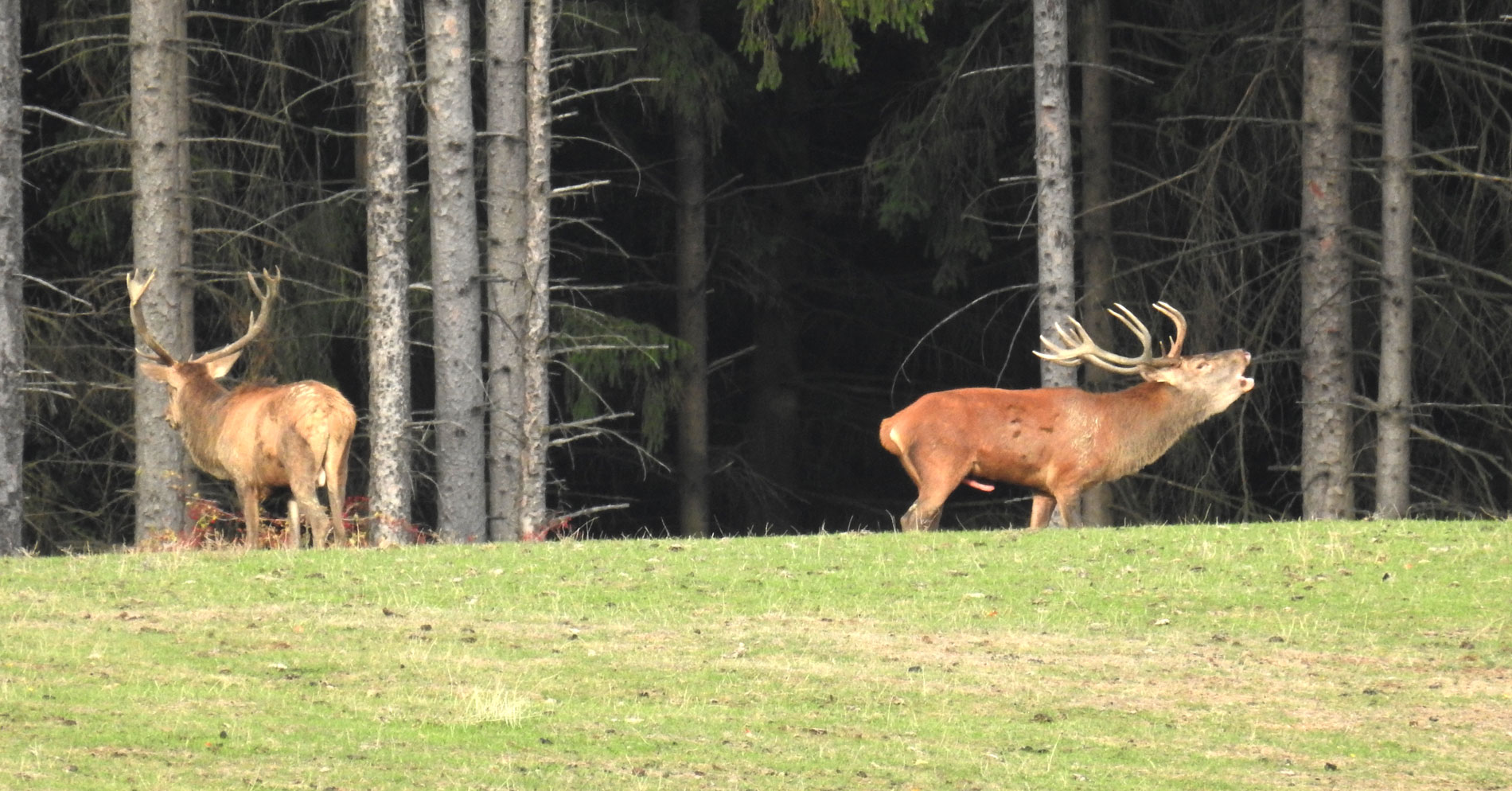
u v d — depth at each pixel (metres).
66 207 21.92
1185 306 23.42
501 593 12.34
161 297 19.98
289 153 24.72
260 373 22.48
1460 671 10.45
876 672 10.34
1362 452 24.20
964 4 24.56
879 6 19.89
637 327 23.72
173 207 20.03
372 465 17.78
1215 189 23.00
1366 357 24.59
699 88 24.05
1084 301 24.36
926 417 15.21
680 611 11.84
